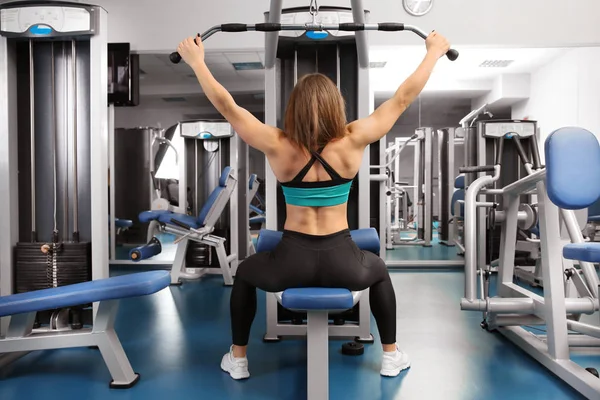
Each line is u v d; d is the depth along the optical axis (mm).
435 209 6477
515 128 4559
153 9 4184
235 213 4277
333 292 1454
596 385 1702
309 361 1526
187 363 2113
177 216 3836
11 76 2361
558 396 1754
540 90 6562
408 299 3387
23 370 2039
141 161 6301
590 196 1606
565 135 1633
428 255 5453
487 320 2582
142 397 1755
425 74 1548
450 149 6211
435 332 2582
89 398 1748
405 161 6926
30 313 1999
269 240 1883
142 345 2361
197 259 4285
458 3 4039
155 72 8000
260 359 2170
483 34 4039
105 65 2326
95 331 1885
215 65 7273
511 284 2562
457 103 7184
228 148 4562
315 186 1512
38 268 2307
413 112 7000
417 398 1739
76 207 2361
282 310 2600
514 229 2547
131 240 6363
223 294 3553
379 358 2174
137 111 10125
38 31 2248
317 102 1462
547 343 2066
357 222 2479
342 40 2426
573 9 3994
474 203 2305
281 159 1518
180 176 4531
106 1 4199
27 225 2438
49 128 2418
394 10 4059
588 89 5535
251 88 8258
